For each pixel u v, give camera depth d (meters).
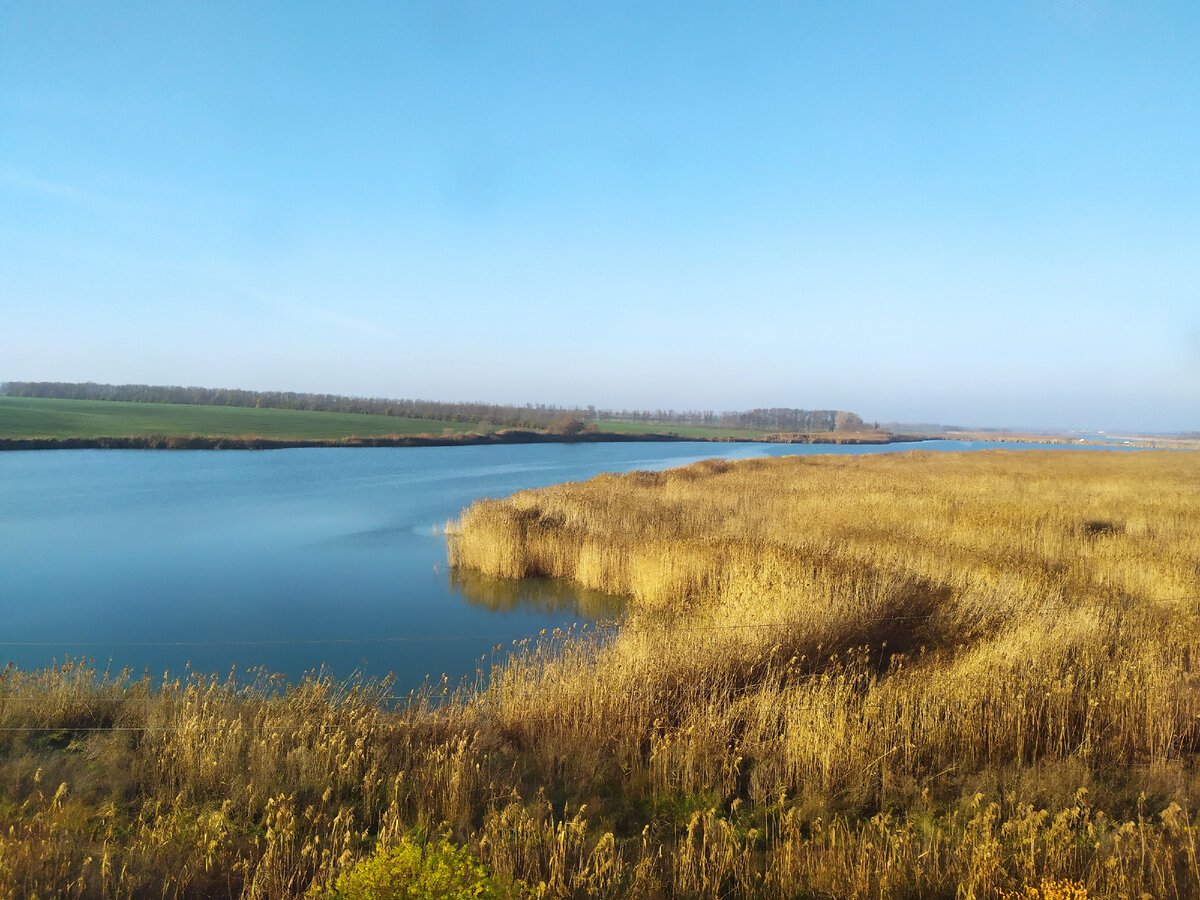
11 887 3.92
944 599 10.54
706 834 4.99
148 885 4.32
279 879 4.38
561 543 17.19
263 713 6.98
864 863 4.61
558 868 4.46
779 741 6.48
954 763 6.18
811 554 12.14
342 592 15.59
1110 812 5.39
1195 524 17.42
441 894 3.55
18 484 35.16
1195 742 6.52
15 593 15.38
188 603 14.60
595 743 6.68
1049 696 6.77
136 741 6.56
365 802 5.44
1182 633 8.91
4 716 6.78
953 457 58.66
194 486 35.62
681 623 9.65
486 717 7.31
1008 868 4.57
